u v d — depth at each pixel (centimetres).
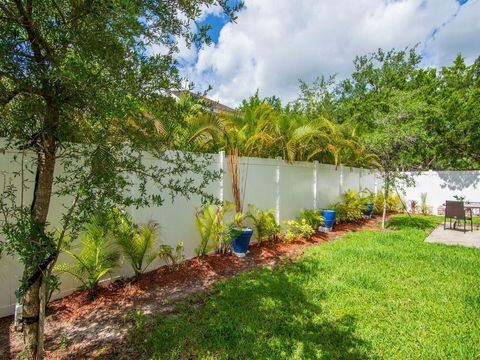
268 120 764
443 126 1358
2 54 180
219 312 373
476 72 1558
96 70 199
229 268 559
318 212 900
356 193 1147
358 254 654
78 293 414
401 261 608
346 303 407
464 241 827
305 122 841
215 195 630
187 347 300
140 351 293
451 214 984
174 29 243
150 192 496
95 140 226
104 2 189
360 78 2277
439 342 317
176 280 486
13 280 356
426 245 758
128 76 214
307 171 923
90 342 307
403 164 1238
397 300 420
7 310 352
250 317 362
